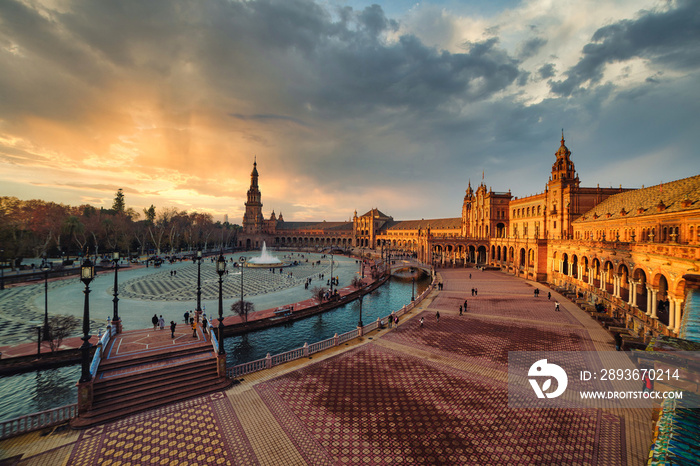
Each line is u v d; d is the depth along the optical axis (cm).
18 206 10131
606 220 5203
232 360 3180
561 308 4644
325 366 2634
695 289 1462
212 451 1591
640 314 3353
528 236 8712
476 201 11156
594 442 1659
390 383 2338
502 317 4172
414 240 17600
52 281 6650
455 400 2095
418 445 1647
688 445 662
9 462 1488
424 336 3406
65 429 1752
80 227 9769
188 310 4491
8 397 2331
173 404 2025
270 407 2006
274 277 7994
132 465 1482
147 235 14512
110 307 4572
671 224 3534
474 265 9925
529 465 1489
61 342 3097
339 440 1688
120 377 2153
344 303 5481
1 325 3666
